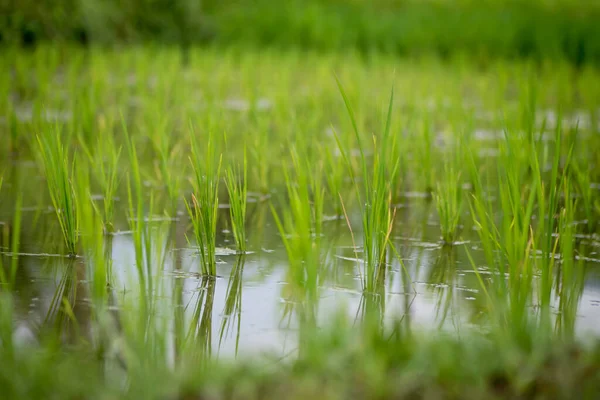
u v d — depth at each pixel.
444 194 4.43
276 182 5.33
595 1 20.98
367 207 3.18
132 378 2.12
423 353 2.11
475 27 15.76
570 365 2.12
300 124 6.67
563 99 9.46
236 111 8.14
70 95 7.81
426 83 9.98
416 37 15.28
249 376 2.01
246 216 4.46
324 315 2.87
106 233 3.94
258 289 3.19
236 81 10.55
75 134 6.15
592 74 11.62
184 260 3.57
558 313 2.94
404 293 3.19
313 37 15.52
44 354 2.23
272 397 1.91
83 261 3.45
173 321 2.79
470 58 14.52
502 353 2.16
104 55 11.73
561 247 3.55
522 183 4.69
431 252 3.81
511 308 2.71
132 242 3.80
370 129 7.27
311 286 2.85
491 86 10.71
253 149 5.63
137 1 13.97
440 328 2.75
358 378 2.00
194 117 6.78
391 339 2.57
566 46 14.74
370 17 16.59
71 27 12.93
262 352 2.43
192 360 2.40
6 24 12.17
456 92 8.50
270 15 16.38
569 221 3.15
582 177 4.17
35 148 5.76
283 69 10.65
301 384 1.95
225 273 3.39
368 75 10.84
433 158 6.11
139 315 2.82
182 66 11.70
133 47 13.16
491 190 5.28
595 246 3.93
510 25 15.73
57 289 3.08
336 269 3.52
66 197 3.46
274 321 2.83
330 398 1.89
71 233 3.48
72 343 2.52
